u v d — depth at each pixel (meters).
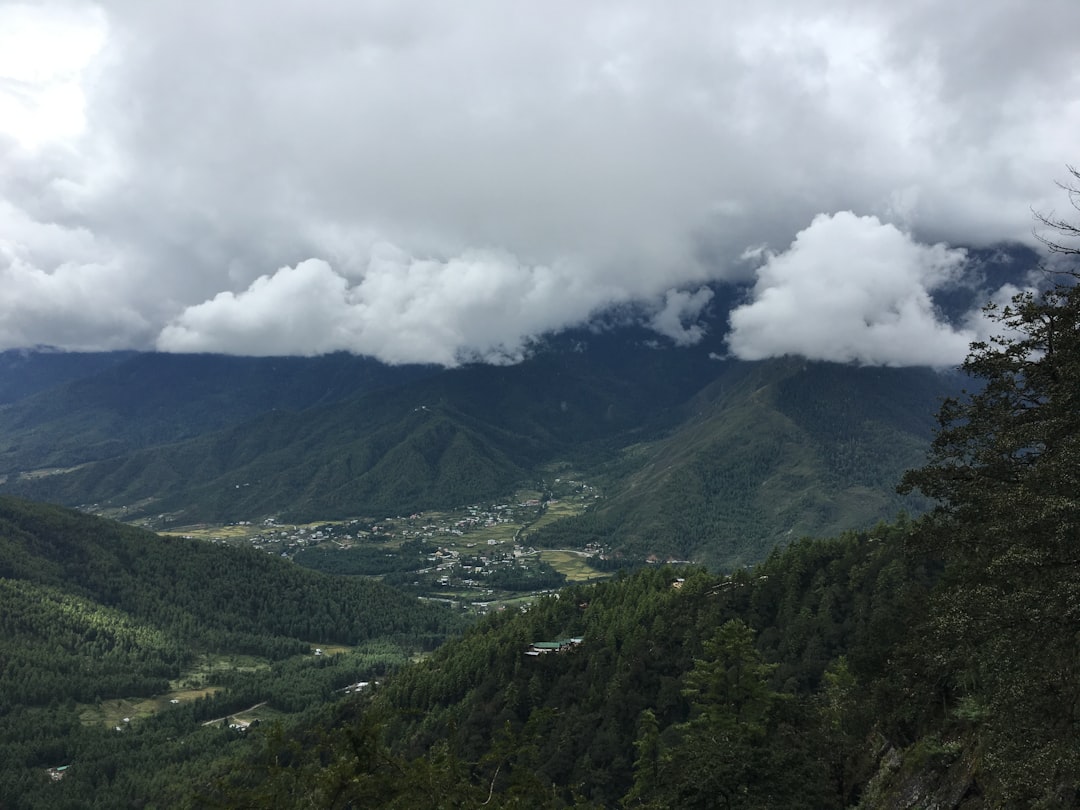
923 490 29.31
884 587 84.00
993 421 26.47
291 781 23.73
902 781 30.58
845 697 42.69
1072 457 19.12
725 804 30.48
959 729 28.78
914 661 30.95
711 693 53.16
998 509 21.59
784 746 36.62
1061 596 17.88
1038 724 18.56
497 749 29.95
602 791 71.94
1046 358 24.45
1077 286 23.17
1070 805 17.81
